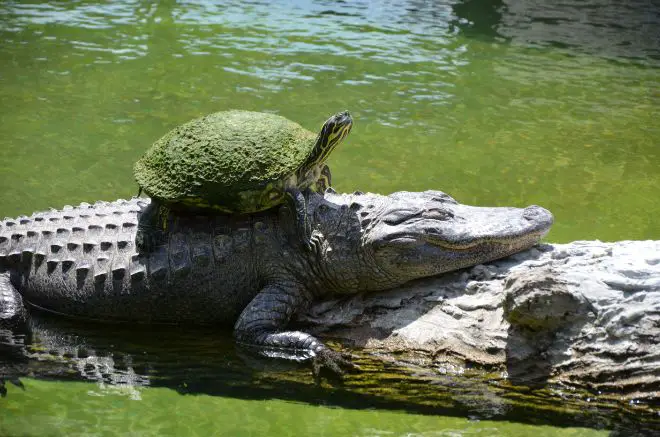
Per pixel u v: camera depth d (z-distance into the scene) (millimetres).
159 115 22609
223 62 27391
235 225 12672
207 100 23859
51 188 17859
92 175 18672
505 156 20938
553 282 10758
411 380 11414
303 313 12586
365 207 12438
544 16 36000
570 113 24391
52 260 13078
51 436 10805
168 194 12297
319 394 11742
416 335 11633
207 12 33656
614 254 11750
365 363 11586
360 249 12141
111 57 27500
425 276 12250
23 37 29125
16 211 16609
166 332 12914
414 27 33156
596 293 10891
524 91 26203
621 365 10500
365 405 11648
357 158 20266
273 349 11883
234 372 12086
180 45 29094
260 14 33781
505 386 11023
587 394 10656
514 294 10789
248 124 12922
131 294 12742
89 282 12922
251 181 12141
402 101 24594
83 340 12781
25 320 12875
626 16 36438
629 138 22594
